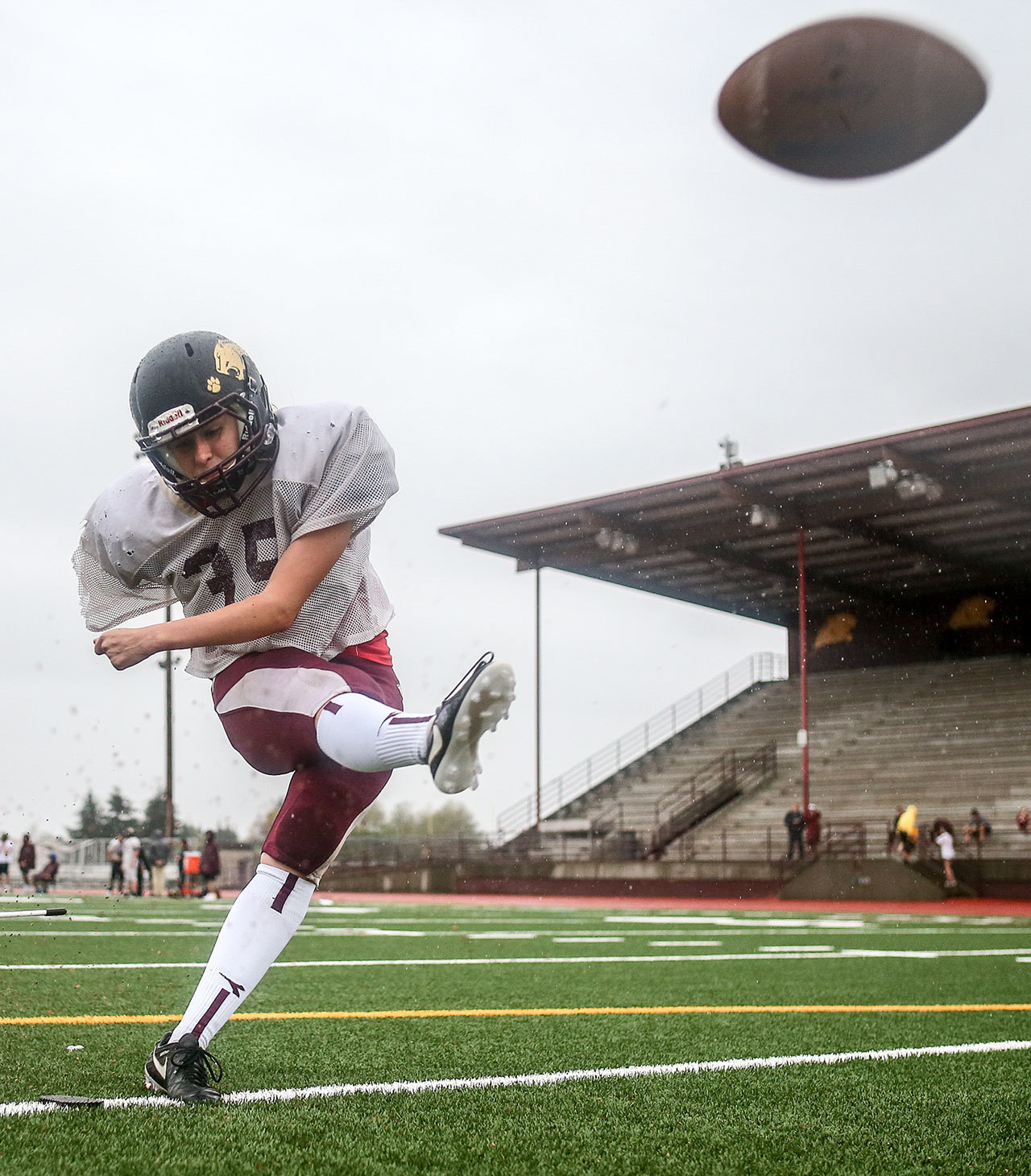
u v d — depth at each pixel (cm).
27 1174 203
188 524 298
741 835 2720
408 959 758
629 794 3139
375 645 311
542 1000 527
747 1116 275
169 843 2578
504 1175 216
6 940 868
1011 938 1060
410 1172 215
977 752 2755
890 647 3256
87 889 2853
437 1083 308
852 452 2083
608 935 1057
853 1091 309
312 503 285
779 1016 477
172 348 271
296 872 297
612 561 2819
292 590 279
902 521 2459
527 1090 302
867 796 2739
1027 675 2972
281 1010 478
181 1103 271
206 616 272
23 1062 329
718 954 839
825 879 2192
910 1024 452
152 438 272
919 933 1135
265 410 282
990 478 2166
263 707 288
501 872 2691
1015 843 2419
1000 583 3033
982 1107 290
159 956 726
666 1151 239
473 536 2705
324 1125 251
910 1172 227
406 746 261
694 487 2306
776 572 2902
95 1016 437
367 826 3659
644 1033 419
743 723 3269
